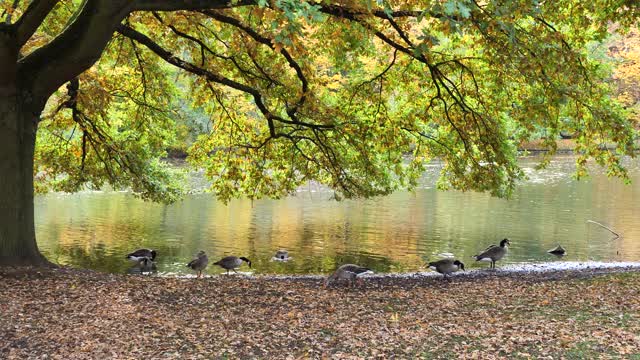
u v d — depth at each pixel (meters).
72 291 10.91
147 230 25.64
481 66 16.30
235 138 20.30
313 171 19.20
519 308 10.74
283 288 12.68
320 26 16.22
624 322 9.42
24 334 8.58
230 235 24.59
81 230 25.55
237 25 14.68
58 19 17.03
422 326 9.51
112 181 20.44
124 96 19.91
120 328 9.02
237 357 7.98
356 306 11.07
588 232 25.12
